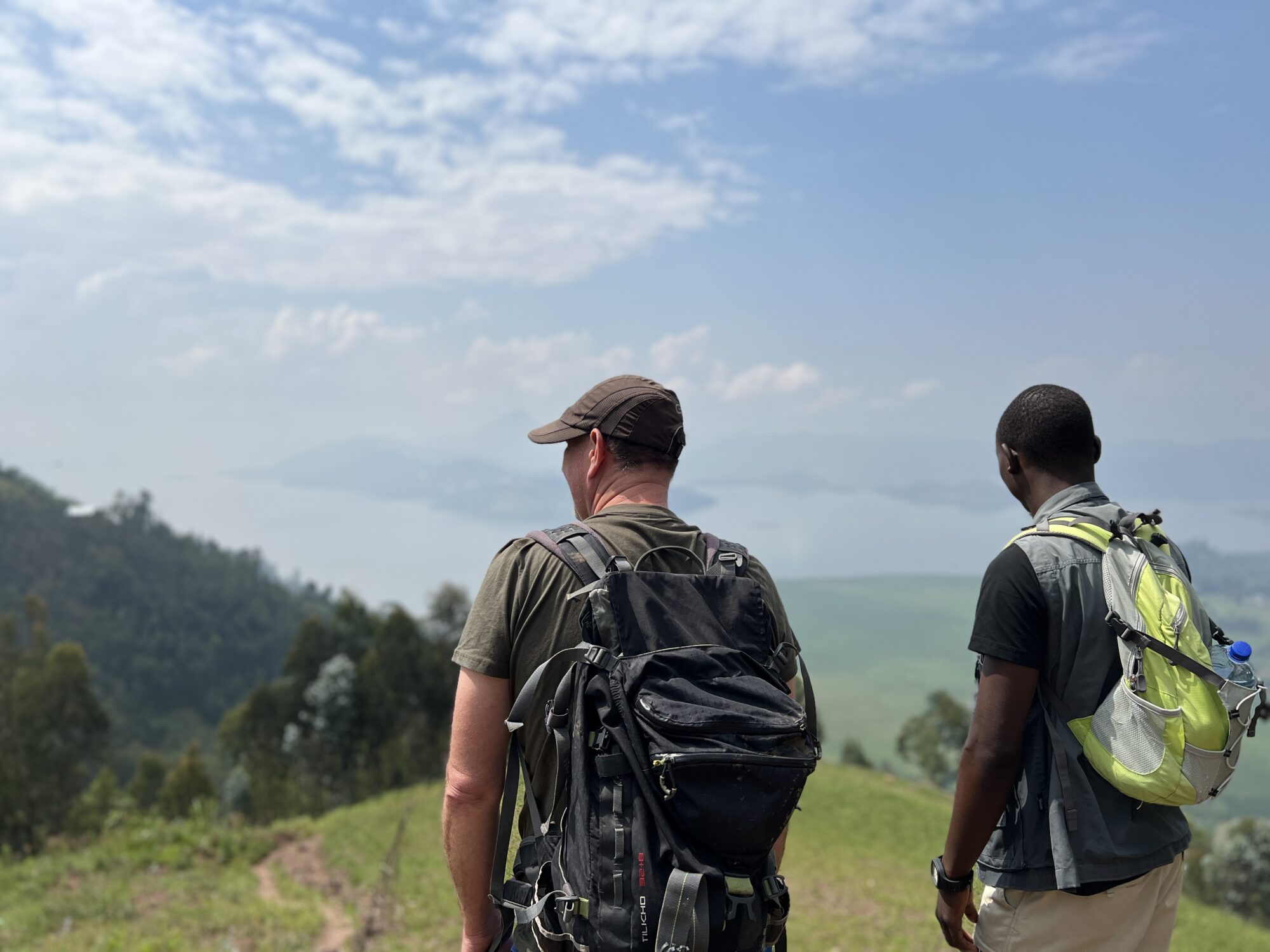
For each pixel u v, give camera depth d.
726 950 1.82
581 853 1.88
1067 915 2.32
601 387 2.44
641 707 1.89
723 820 1.83
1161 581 2.25
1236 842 58.91
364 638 83.25
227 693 199.12
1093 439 2.54
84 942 11.54
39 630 107.44
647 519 2.28
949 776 100.38
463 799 2.13
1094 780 2.25
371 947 12.13
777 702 1.95
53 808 61.06
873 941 14.12
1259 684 2.13
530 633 2.11
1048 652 2.28
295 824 24.03
